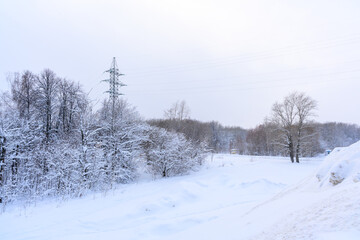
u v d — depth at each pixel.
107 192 15.89
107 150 21.27
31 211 11.32
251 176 20.50
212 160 33.09
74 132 20.86
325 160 8.14
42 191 16.09
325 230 2.91
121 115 24.98
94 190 17.14
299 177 20.20
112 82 27.25
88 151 18.31
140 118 28.08
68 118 31.47
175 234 6.91
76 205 12.33
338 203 3.59
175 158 23.55
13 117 18.94
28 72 30.58
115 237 7.50
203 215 9.11
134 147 23.17
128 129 24.00
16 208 12.37
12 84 29.67
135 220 9.39
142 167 25.92
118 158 21.67
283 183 17.09
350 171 5.46
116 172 19.81
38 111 28.17
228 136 92.56
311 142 35.38
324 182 6.08
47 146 18.92
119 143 21.97
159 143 23.97
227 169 25.27
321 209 3.71
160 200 12.02
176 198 12.62
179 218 9.02
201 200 12.83
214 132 72.94
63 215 10.36
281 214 4.88
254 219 5.62
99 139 21.72
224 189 15.66
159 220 9.11
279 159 37.12
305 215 3.83
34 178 17.09
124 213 10.27
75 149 17.89
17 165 17.59
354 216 2.92
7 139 16.48
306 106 33.12
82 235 7.81
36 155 17.70
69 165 16.78
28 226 8.88
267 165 28.05
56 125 30.66
